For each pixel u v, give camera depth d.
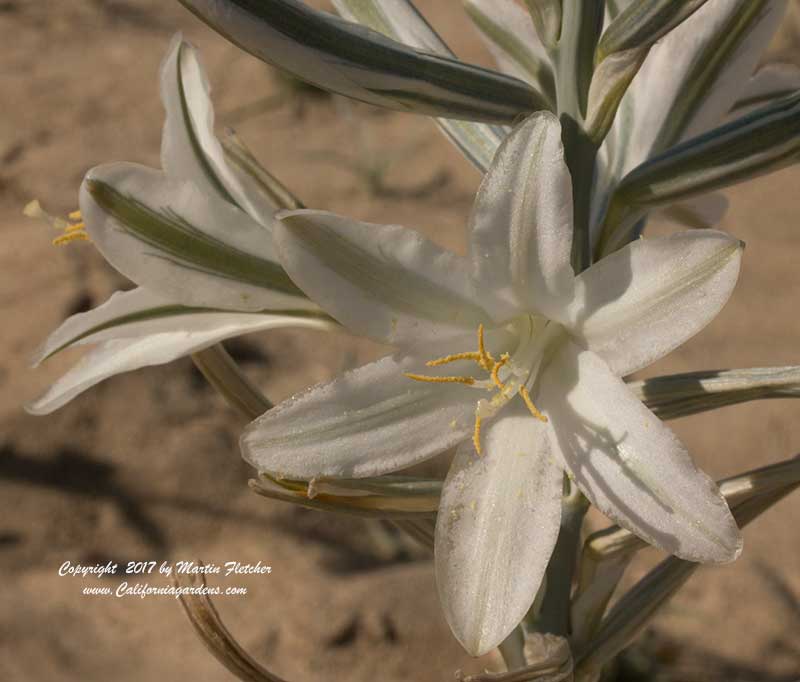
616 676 0.49
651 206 0.23
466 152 0.26
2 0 1.00
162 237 0.22
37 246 0.61
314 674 0.45
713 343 0.65
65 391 0.24
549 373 0.22
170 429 0.54
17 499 0.51
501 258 0.21
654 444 0.20
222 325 0.23
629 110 0.25
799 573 0.54
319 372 0.61
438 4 1.00
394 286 0.21
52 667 0.45
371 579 0.49
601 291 0.21
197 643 0.47
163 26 0.98
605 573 0.24
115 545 0.51
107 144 0.79
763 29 0.25
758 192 0.80
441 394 0.22
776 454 0.59
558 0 0.22
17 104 0.84
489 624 0.20
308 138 0.83
